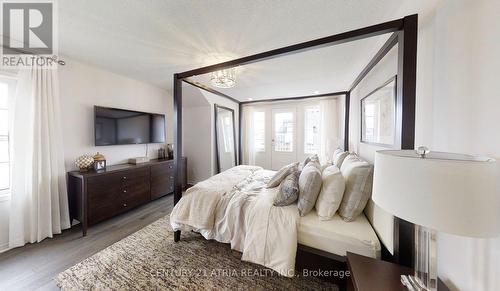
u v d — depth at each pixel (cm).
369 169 151
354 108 315
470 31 86
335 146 393
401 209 69
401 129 120
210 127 429
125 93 321
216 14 149
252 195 192
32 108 208
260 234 153
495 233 60
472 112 85
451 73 98
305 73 278
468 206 59
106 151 302
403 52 120
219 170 441
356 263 106
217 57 229
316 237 144
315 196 160
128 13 150
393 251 118
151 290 149
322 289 152
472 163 59
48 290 149
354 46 196
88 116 273
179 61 245
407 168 68
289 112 483
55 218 229
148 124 354
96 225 256
